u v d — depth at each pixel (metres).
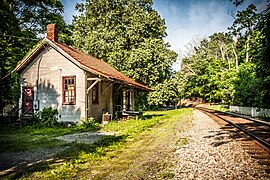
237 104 32.84
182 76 56.69
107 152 8.43
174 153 8.00
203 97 69.81
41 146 9.80
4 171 6.34
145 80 38.53
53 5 27.89
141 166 6.50
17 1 25.27
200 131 13.34
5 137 12.49
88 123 16.42
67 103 17.42
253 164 6.50
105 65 25.70
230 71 37.34
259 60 15.52
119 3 41.06
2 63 19.14
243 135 11.50
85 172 6.13
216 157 7.34
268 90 17.02
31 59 18.41
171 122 18.97
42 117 17.61
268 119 19.98
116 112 21.41
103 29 38.28
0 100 20.38
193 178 5.41
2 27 20.39
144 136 11.88
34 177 5.77
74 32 40.00
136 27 38.41
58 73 17.80
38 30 28.31
